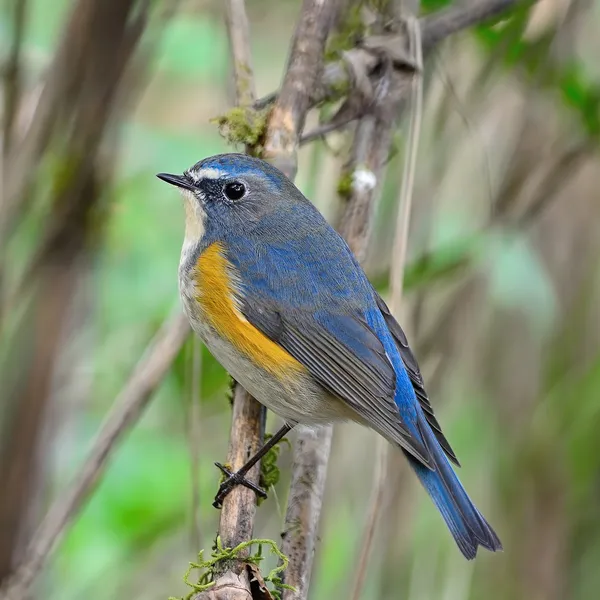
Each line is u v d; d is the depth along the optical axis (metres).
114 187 10.80
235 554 7.91
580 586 11.48
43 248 10.46
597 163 11.64
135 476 11.25
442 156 10.88
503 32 10.75
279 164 9.38
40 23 11.48
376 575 10.70
